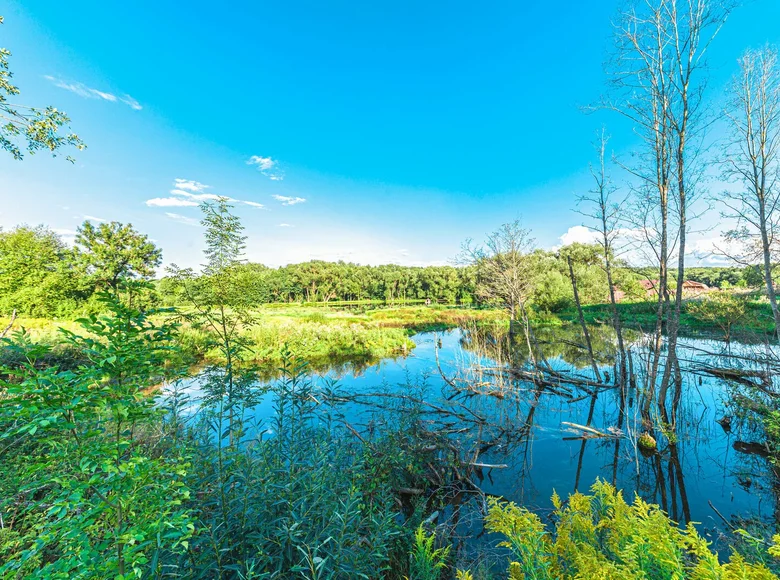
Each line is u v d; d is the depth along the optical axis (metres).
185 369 2.29
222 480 2.98
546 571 2.26
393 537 3.66
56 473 1.78
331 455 4.29
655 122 8.16
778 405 7.99
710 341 17.05
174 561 2.41
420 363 15.53
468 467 6.21
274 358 14.98
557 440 8.03
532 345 18.41
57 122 7.18
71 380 1.68
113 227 29.95
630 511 2.60
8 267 13.09
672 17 7.45
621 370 10.52
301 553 2.73
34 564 2.29
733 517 5.10
